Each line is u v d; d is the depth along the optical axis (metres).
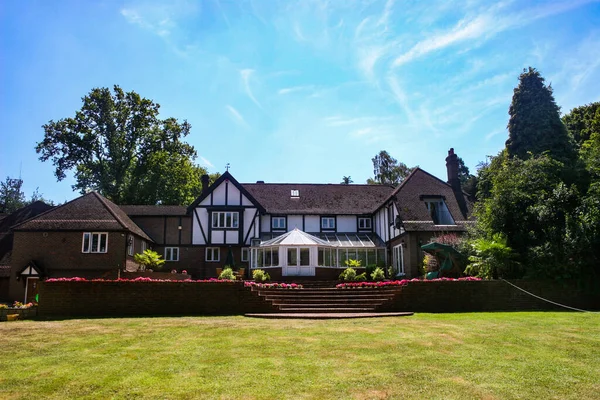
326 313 15.52
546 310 16.94
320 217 35.66
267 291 17.41
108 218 28.81
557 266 17.78
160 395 6.53
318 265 29.66
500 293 17.22
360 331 11.24
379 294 17.27
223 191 34.16
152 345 9.87
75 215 28.89
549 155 25.88
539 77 29.56
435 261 23.61
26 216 34.84
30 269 27.06
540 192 20.67
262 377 7.32
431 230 26.55
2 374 7.65
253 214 33.94
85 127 42.97
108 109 43.50
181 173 46.88
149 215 34.28
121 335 11.11
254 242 33.22
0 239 31.81
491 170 28.59
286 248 29.28
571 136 29.31
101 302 16.11
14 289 27.25
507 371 7.61
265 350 9.21
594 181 21.81
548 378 7.23
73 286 16.19
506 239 19.80
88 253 28.00
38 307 15.95
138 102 44.94
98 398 6.43
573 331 11.16
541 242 19.28
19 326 12.91
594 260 17.94
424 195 29.06
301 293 17.53
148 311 16.12
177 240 33.97
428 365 7.98
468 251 21.80
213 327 12.19
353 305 16.48
